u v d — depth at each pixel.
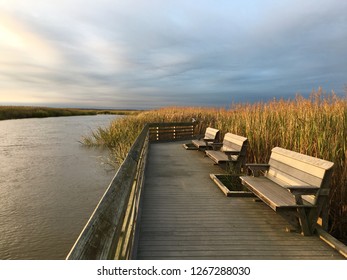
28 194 6.85
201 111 17.56
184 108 18.98
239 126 7.78
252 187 3.86
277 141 5.59
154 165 7.45
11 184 7.66
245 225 3.54
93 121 37.81
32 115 45.97
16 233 4.83
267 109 7.06
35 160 10.80
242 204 4.32
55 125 29.14
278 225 3.54
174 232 3.33
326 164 3.09
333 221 3.75
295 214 3.32
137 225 3.42
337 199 3.71
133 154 3.39
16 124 30.12
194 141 10.01
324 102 5.63
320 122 4.63
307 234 3.23
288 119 5.74
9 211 5.78
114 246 1.37
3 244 4.46
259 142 5.98
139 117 16.83
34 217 5.50
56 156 11.58
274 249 2.93
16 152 12.51
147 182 5.66
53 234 4.82
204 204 4.32
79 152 12.47
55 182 7.87
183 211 4.02
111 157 10.95
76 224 5.21
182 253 2.85
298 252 2.88
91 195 6.79
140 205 4.16
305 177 3.37
